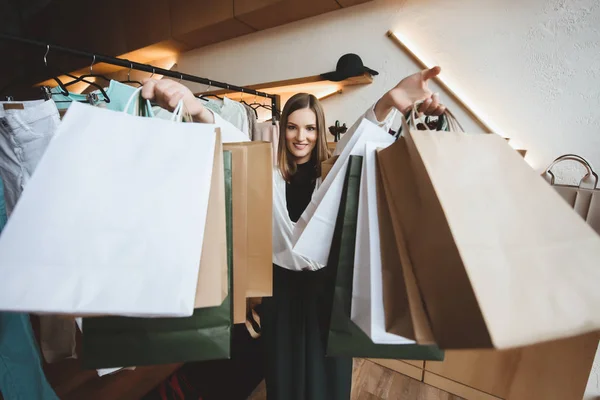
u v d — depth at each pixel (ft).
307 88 6.18
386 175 1.12
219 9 6.40
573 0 3.68
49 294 0.83
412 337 0.91
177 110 1.33
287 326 2.69
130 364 1.16
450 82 4.68
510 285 0.77
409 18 4.99
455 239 0.80
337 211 1.35
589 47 3.64
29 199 0.90
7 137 2.27
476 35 4.42
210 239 1.04
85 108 1.07
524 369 3.72
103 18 9.25
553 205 0.92
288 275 2.65
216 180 1.10
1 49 12.19
